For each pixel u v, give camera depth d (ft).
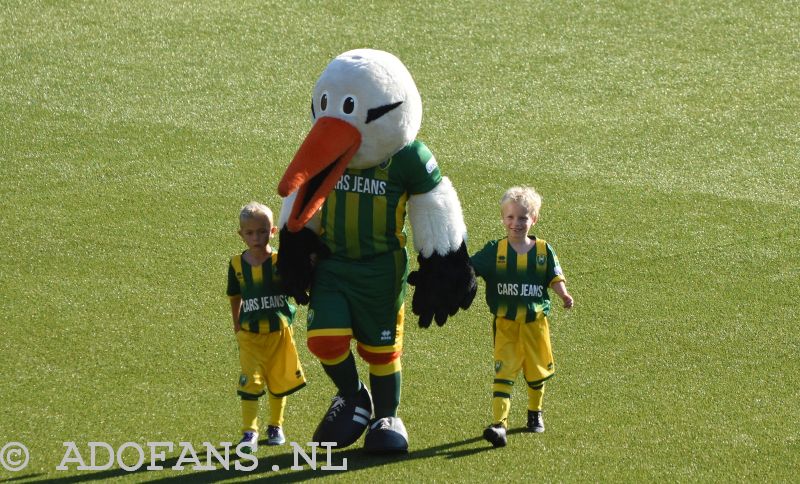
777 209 92.48
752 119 109.60
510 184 96.12
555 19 128.57
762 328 74.59
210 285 78.69
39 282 78.23
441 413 64.18
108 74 113.91
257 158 99.25
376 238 58.90
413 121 58.59
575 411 64.54
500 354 61.52
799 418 63.77
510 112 109.81
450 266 59.26
